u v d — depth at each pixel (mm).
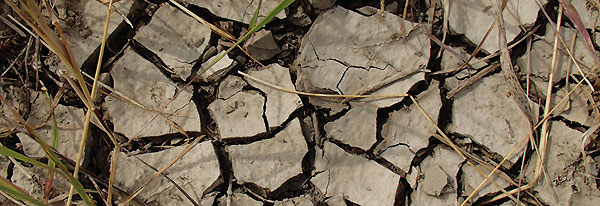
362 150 919
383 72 919
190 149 915
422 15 930
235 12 920
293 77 926
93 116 917
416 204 916
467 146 919
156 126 917
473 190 911
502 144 910
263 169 912
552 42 922
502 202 915
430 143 919
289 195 917
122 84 922
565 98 904
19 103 918
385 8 931
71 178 812
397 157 917
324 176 917
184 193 896
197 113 915
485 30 922
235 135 913
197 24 923
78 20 922
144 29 927
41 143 794
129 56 926
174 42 922
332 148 920
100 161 921
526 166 912
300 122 919
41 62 919
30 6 744
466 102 919
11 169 915
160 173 898
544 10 899
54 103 918
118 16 920
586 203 900
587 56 916
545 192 907
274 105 916
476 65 922
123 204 894
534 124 910
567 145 909
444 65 923
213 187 910
